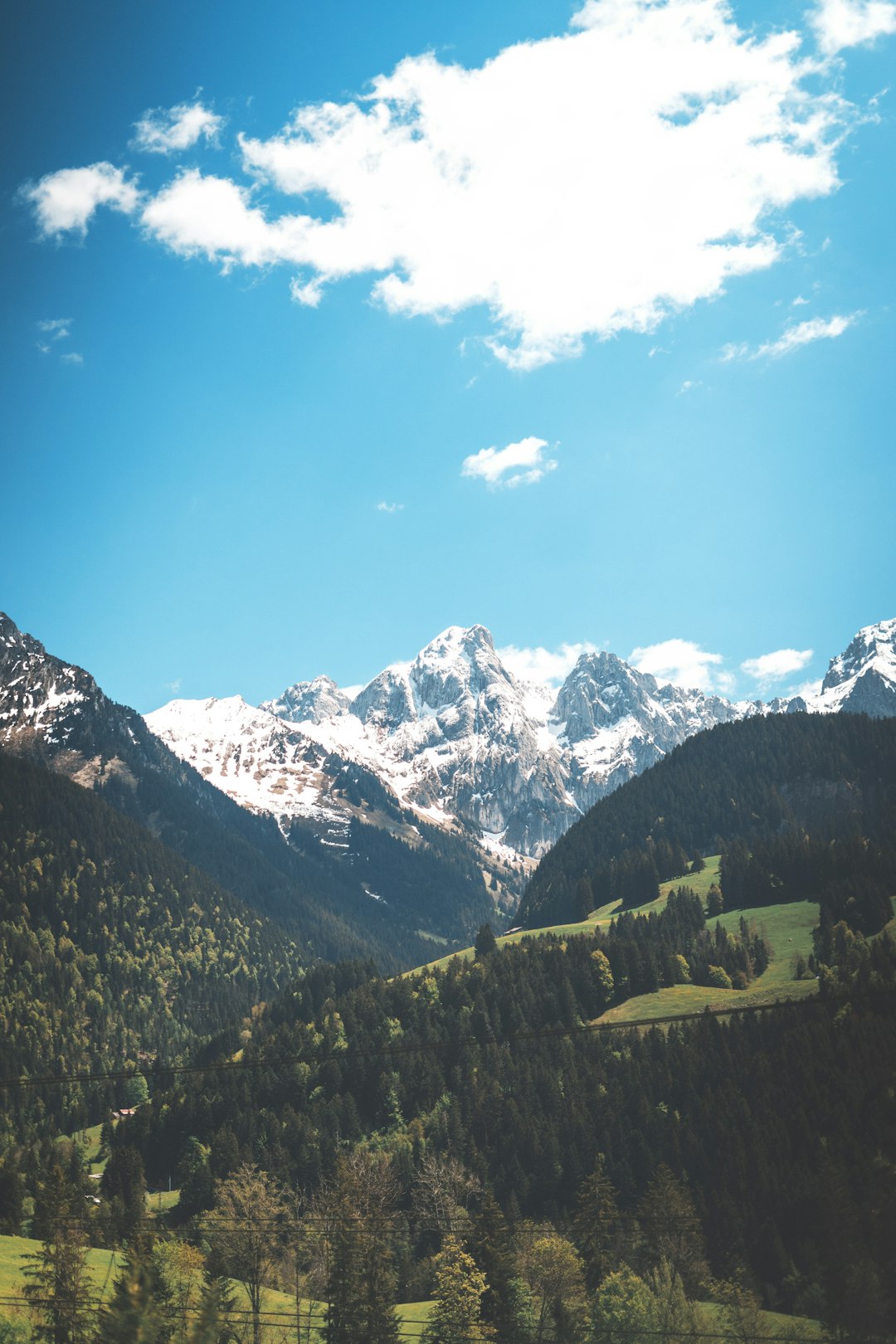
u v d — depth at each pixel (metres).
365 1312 119.94
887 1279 134.38
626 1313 122.50
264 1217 146.50
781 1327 130.50
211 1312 104.69
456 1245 136.00
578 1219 151.62
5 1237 158.38
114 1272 138.88
